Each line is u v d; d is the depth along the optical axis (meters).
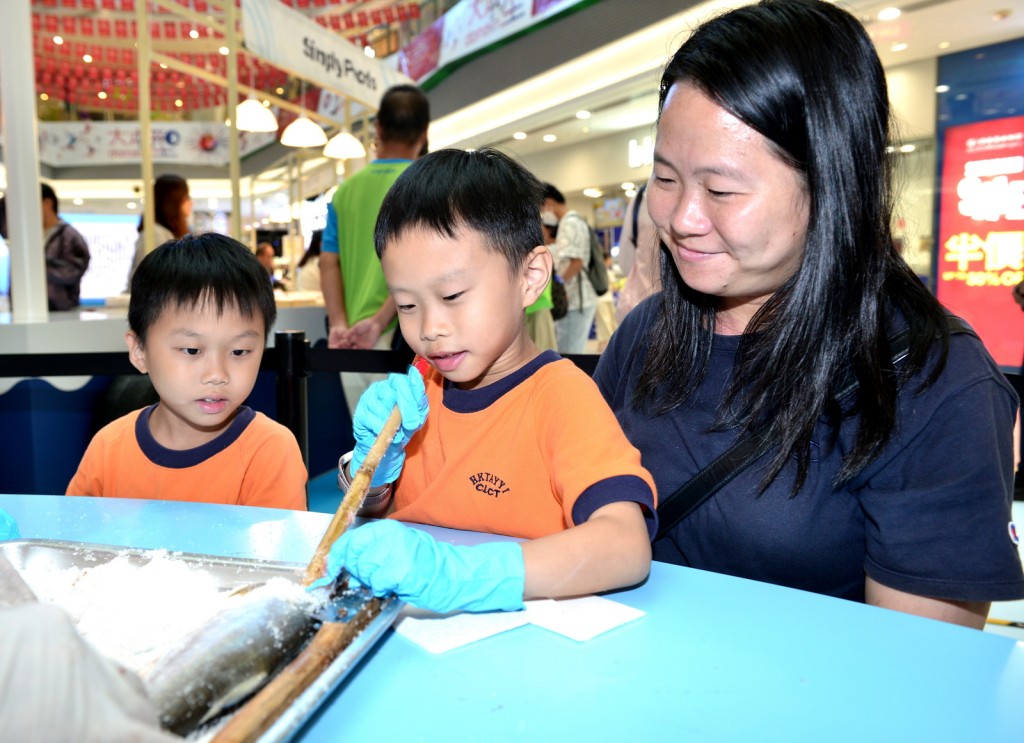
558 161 9.16
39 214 2.59
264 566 0.67
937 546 0.77
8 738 0.30
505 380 0.98
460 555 0.63
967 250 5.30
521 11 6.81
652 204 0.87
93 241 17.50
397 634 0.59
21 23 2.52
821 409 0.85
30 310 2.59
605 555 0.67
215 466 1.30
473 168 0.90
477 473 0.97
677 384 1.01
